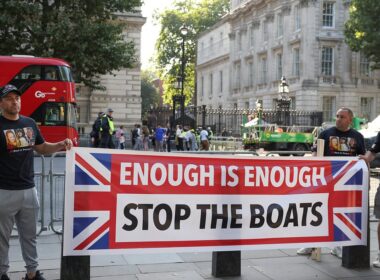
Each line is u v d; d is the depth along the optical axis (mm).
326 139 6773
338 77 45906
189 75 87312
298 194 6047
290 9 48875
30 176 5125
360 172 6336
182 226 5590
